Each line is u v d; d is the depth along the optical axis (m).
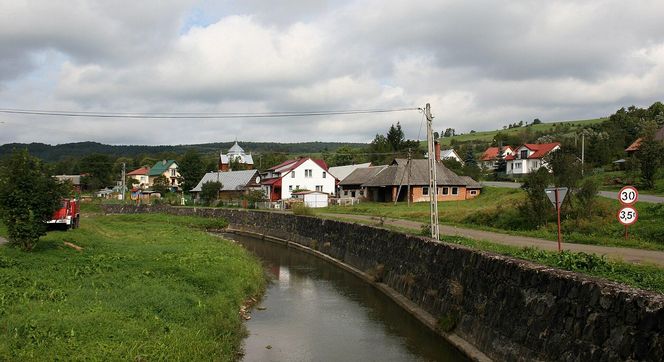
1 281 15.58
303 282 27.20
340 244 34.94
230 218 61.28
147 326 13.52
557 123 160.75
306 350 15.76
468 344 15.28
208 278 20.70
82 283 16.91
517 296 13.30
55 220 30.92
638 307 9.04
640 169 46.69
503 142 122.25
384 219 39.47
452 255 18.17
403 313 20.33
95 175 119.75
